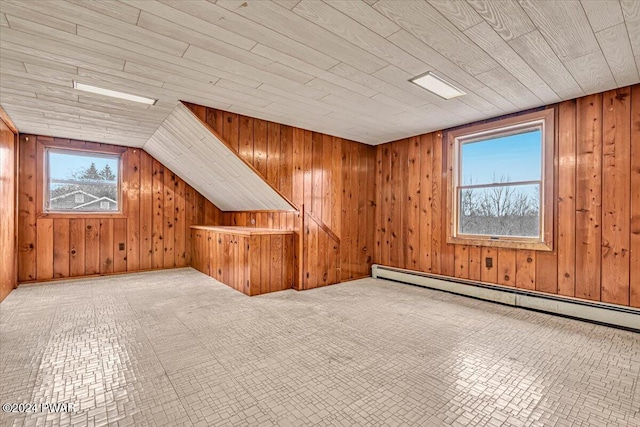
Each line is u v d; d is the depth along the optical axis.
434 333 2.64
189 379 1.91
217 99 3.04
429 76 2.51
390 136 4.47
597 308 2.85
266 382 1.89
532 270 3.32
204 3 1.63
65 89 2.77
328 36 1.95
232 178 4.34
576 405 1.67
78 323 2.82
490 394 1.77
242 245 3.97
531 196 3.38
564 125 3.09
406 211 4.54
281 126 3.87
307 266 4.15
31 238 4.32
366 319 2.98
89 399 1.70
